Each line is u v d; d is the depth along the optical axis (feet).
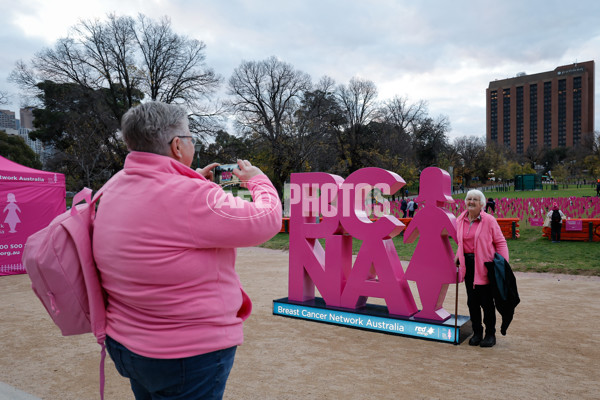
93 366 14.11
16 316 21.07
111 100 114.11
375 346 16.03
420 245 17.63
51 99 108.58
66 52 100.37
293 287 20.80
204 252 4.35
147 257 4.09
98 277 4.63
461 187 240.73
